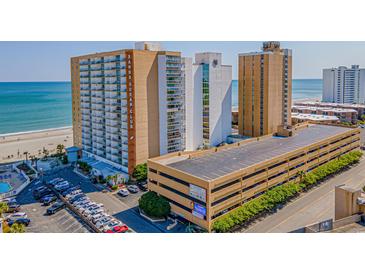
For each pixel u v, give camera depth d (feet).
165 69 324.80
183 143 358.84
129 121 309.83
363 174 331.98
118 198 275.80
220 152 290.15
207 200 207.82
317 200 265.54
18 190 296.30
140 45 326.85
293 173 288.10
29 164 381.19
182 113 353.10
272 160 260.42
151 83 318.04
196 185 214.90
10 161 410.52
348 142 385.91
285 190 256.11
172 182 235.81
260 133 445.37
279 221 228.63
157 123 327.06
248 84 449.89
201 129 391.65
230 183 222.69
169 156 271.90
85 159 372.58
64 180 319.88
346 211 172.76
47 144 529.04
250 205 229.04
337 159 352.28
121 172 320.50
